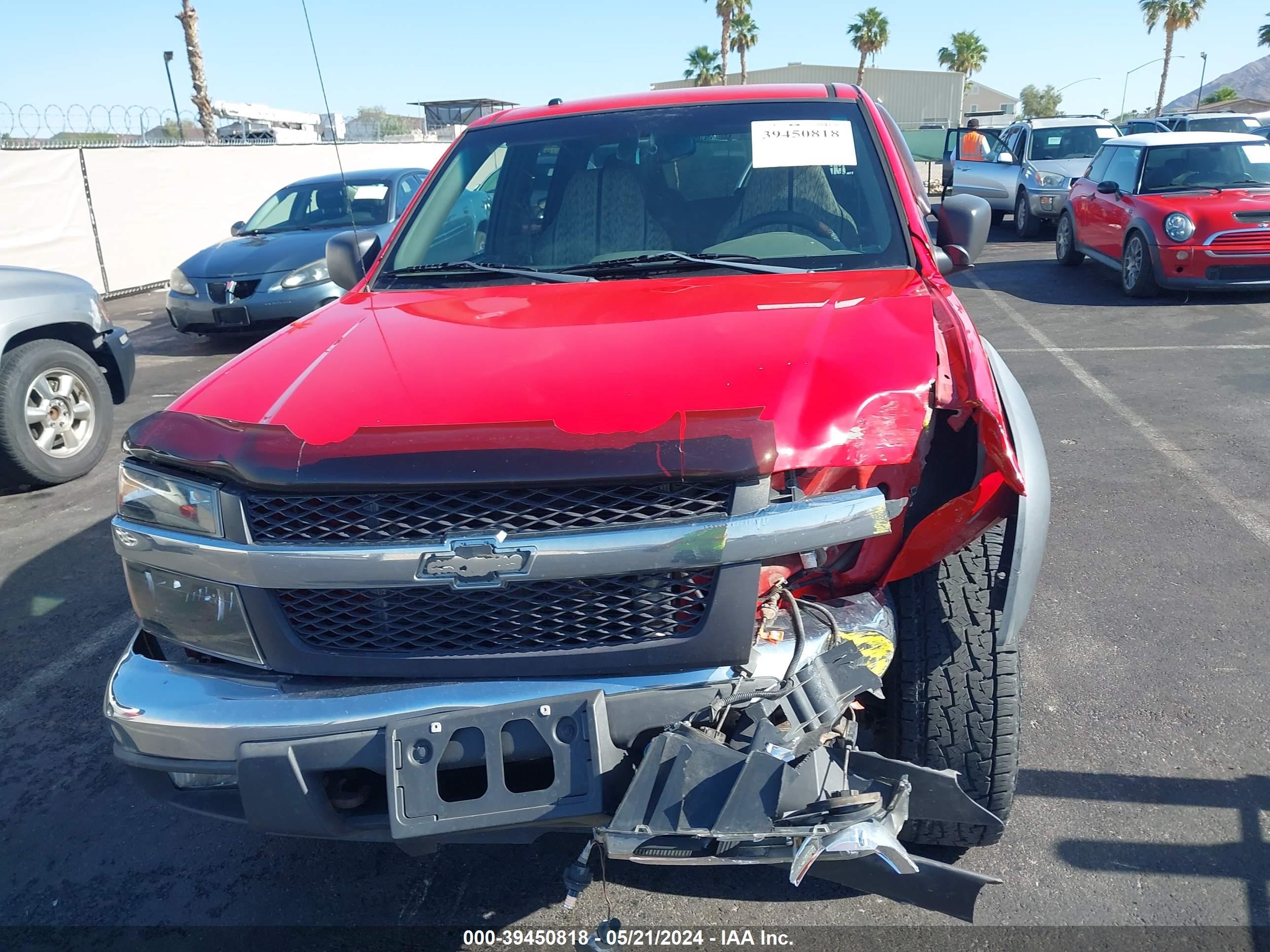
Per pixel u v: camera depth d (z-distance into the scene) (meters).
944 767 2.33
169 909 2.60
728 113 3.46
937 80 49.38
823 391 2.06
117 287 13.48
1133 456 5.48
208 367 9.06
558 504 1.92
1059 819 2.70
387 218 10.12
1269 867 2.49
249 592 2.07
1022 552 2.20
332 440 2.02
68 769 3.23
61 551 4.98
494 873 2.66
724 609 1.93
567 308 2.67
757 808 1.81
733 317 2.46
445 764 1.92
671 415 1.99
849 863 1.96
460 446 1.94
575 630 1.98
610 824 1.86
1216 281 9.41
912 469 2.15
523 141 3.56
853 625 2.09
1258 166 10.27
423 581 1.94
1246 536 4.39
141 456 2.20
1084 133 16.02
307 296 9.09
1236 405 6.30
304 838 2.49
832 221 3.11
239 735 1.99
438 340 2.48
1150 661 3.44
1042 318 9.37
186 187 14.61
